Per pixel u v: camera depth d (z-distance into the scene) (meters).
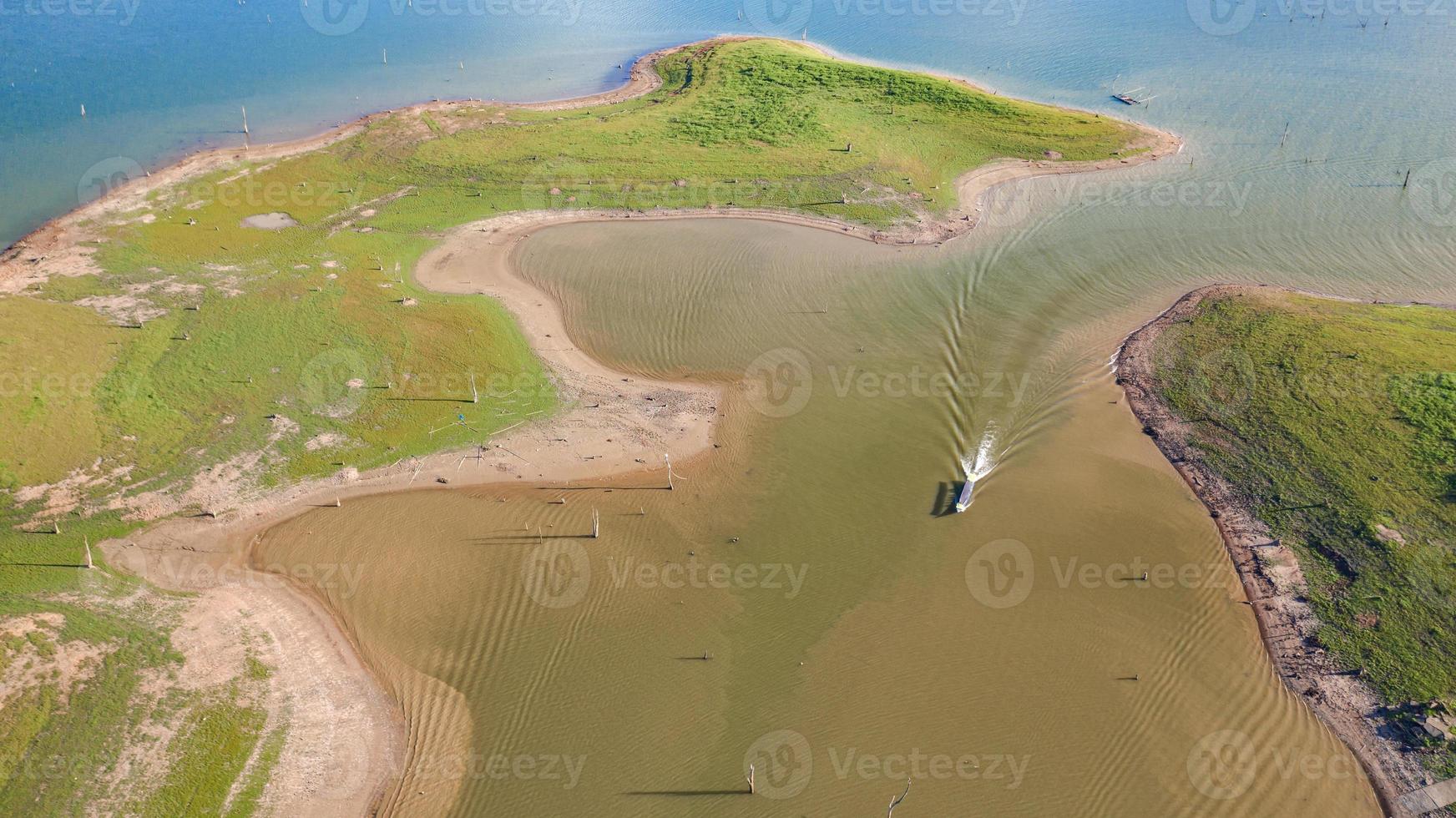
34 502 42.81
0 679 33.84
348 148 79.31
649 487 45.78
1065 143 82.81
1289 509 43.31
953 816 31.52
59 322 54.28
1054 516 44.19
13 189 70.88
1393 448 44.97
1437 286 61.75
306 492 44.75
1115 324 59.12
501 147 79.94
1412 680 35.25
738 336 58.06
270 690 35.09
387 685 36.09
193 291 58.72
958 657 37.31
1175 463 47.34
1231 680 36.31
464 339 55.81
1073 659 37.25
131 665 35.22
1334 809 31.70
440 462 46.88
